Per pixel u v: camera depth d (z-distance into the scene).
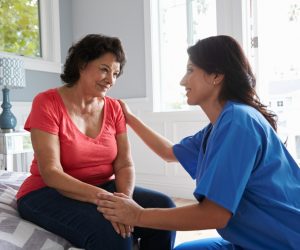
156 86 3.36
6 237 0.96
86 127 1.28
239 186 0.77
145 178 3.41
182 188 3.19
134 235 1.19
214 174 0.78
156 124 3.31
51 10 3.50
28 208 1.13
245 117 0.84
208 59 0.92
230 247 1.10
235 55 0.93
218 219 0.78
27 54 3.35
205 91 0.95
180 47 3.34
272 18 2.95
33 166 1.24
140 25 3.38
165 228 0.86
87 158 1.23
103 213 0.98
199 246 1.12
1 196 1.29
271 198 0.85
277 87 3.09
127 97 3.51
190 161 1.28
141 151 3.42
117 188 1.27
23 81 2.60
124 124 1.44
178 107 3.41
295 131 3.08
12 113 2.72
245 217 0.86
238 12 2.82
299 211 0.85
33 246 0.97
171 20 3.37
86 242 0.96
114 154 1.34
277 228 0.84
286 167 0.90
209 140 0.90
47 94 1.23
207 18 3.16
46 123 1.14
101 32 3.62
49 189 1.16
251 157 0.80
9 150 2.45
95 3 3.63
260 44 2.79
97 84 1.24
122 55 1.29
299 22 2.88
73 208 1.03
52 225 1.06
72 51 1.28
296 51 2.93
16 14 3.23
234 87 0.93
